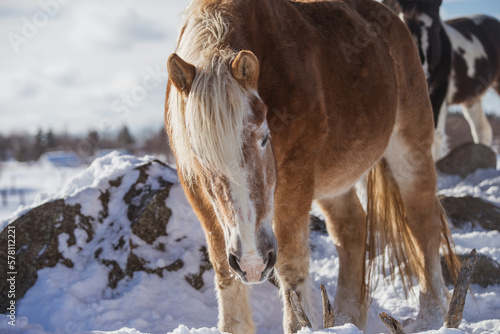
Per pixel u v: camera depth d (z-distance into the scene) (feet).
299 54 9.50
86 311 12.39
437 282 12.65
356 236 13.10
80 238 14.05
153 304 12.85
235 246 7.25
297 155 9.03
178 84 7.65
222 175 7.26
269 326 12.48
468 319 12.52
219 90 7.21
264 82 8.81
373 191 13.44
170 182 14.67
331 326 8.36
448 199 19.35
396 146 12.98
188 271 13.57
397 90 12.59
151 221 13.91
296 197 9.09
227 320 9.10
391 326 8.01
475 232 17.66
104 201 14.61
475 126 32.04
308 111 9.07
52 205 14.03
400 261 13.15
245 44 8.64
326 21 11.08
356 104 10.71
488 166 24.86
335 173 10.62
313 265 16.19
